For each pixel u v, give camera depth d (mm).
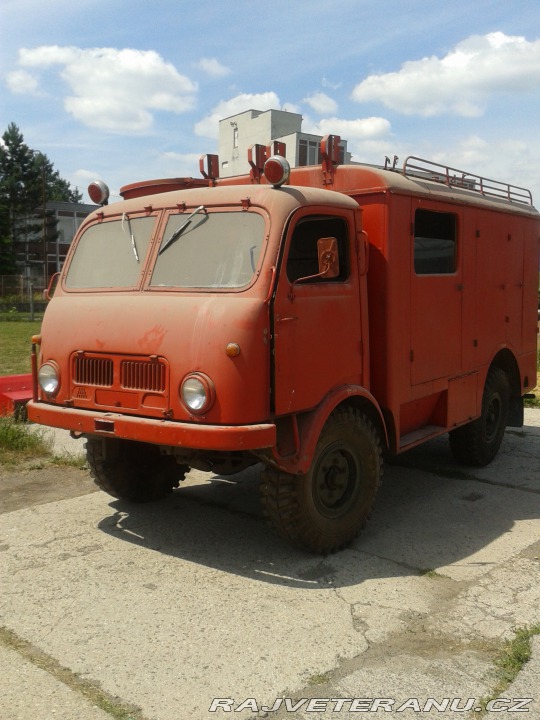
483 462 7750
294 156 37844
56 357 5320
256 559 5176
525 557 5281
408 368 5988
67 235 59531
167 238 5168
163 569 4977
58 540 5500
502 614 4352
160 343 4703
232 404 4469
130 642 3971
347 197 5473
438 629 4156
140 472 6277
